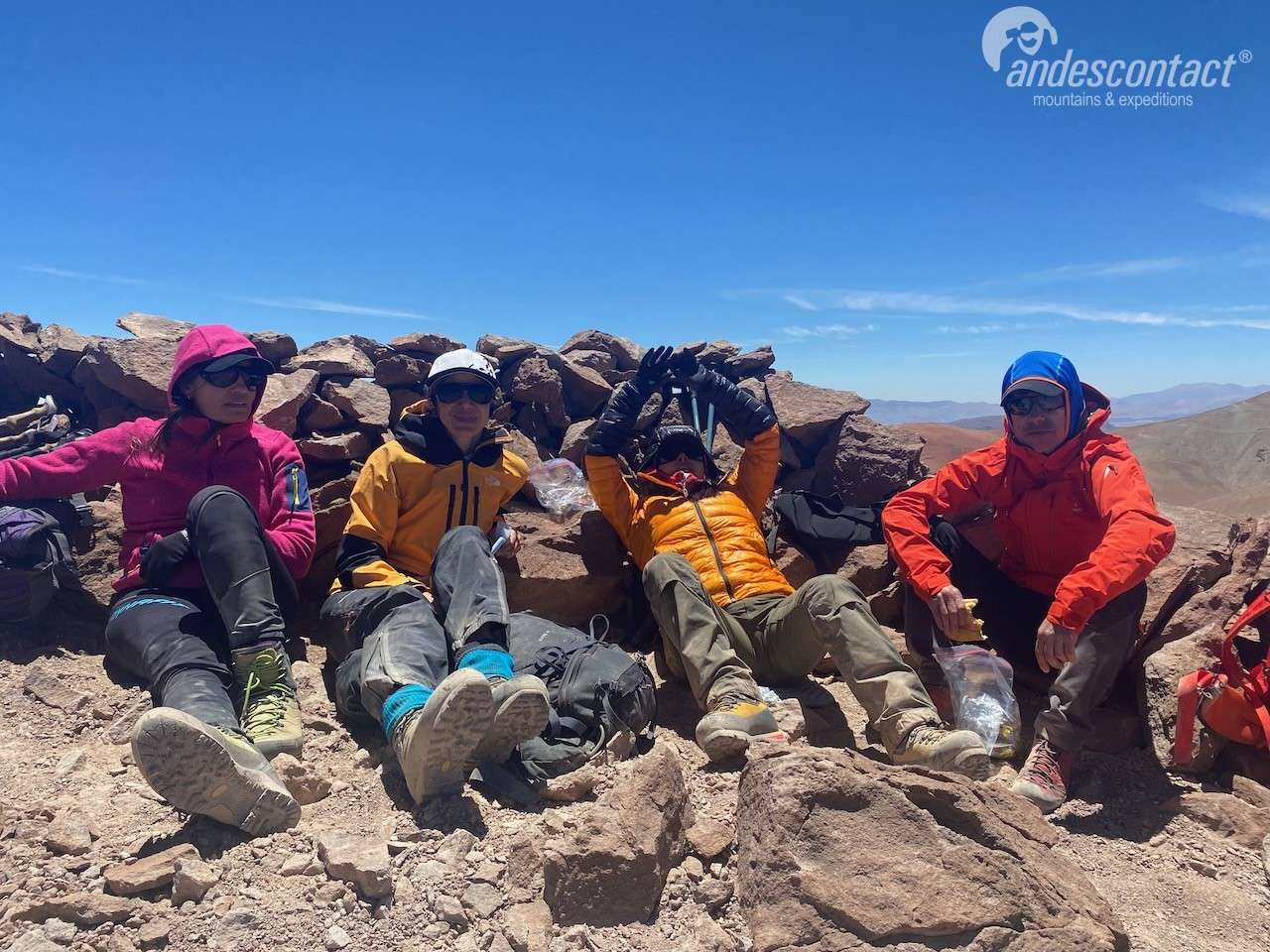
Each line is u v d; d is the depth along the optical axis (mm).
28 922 1934
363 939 1958
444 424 3934
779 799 2145
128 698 3141
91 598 3797
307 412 4895
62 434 4328
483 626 2965
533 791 2713
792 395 5938
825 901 2012
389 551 3824
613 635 4543
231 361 3449
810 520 4902
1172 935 2295
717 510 4098
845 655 3133
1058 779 3045
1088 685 3078
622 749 2938
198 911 1990
